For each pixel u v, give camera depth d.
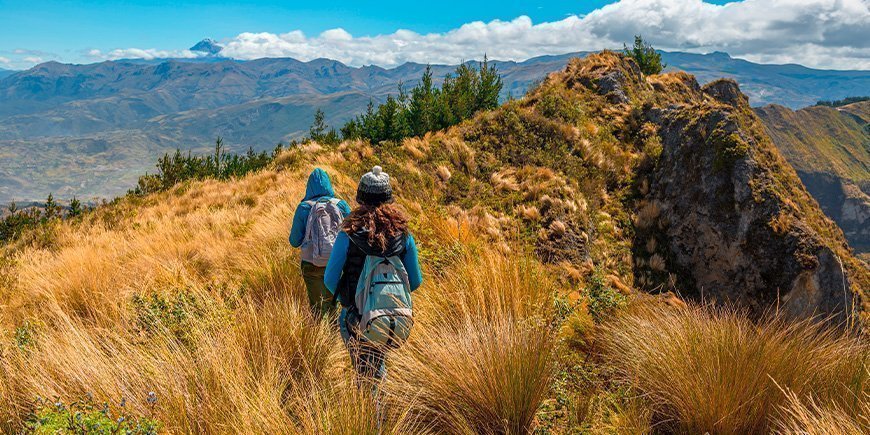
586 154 17.09
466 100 27.95
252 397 3.21
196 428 2.99
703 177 14.55
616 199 16.00
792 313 12.09
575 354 4.68
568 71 23.30
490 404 3.45
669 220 14.83
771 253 12.80
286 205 11.42
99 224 15.60
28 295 7.43
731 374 3.52
